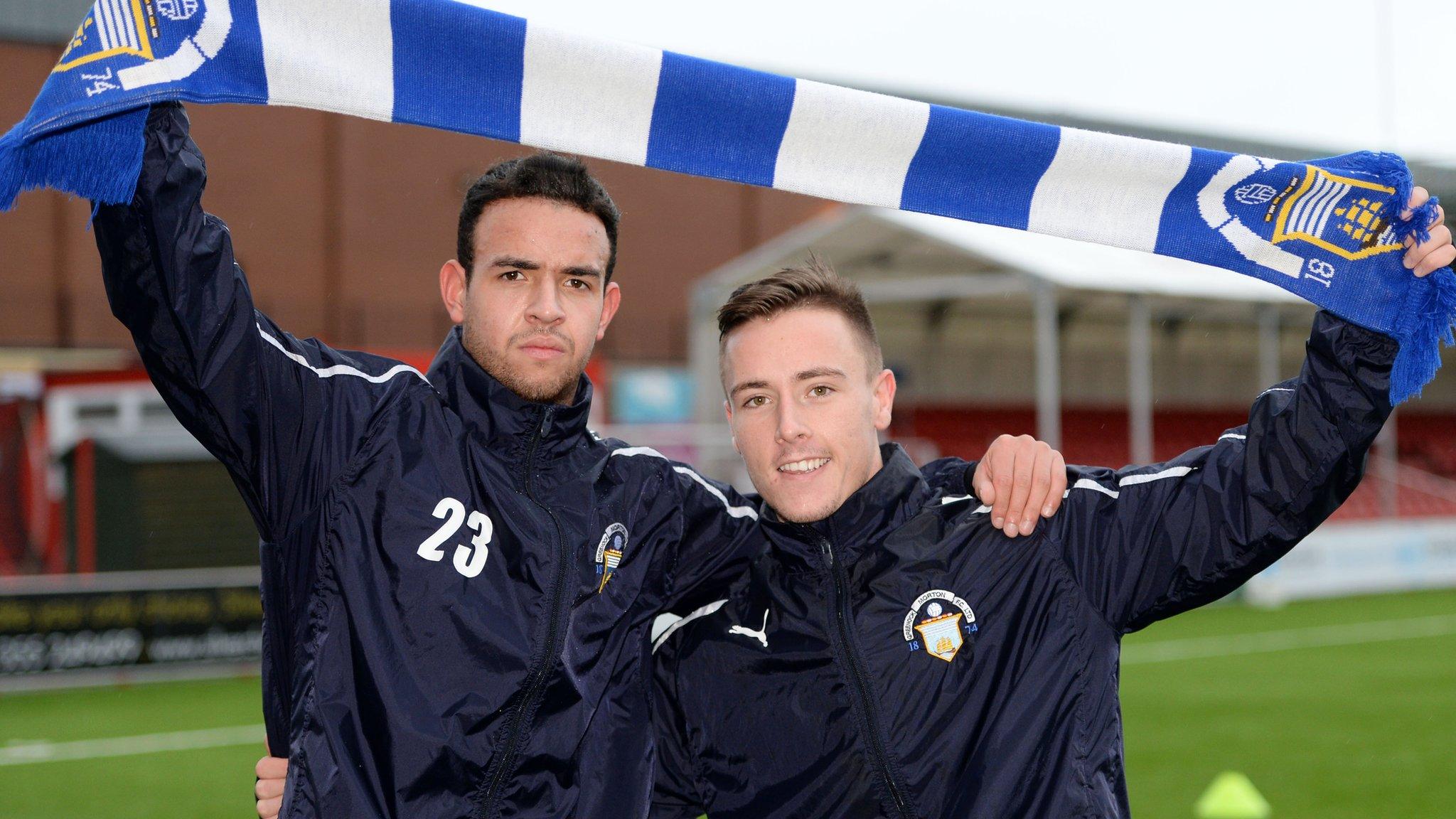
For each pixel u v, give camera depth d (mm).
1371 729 7395
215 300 1739
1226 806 5520
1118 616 2062
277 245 16484
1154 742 7082
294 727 1818
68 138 1637
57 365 14523
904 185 2010
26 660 8672
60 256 15219
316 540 1861
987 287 13508
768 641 2092
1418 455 23844
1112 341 20406
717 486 2336
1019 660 2023
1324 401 1940
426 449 1932
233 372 1759
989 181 2027
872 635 2033
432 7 1803
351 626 1837
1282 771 6336
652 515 2150
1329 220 1992
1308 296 1990
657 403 15703
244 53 1745
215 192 16125
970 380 19406
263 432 1808
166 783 6195
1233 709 8086
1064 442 20453
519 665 1862
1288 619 12969
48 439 13266
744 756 2074
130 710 8094
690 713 2133
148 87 1666
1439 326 1896
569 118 1880
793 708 2049
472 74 1838
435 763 1808
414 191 17422
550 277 1961
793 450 2043
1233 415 22656
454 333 2086
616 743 2004
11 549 13109
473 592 1878
